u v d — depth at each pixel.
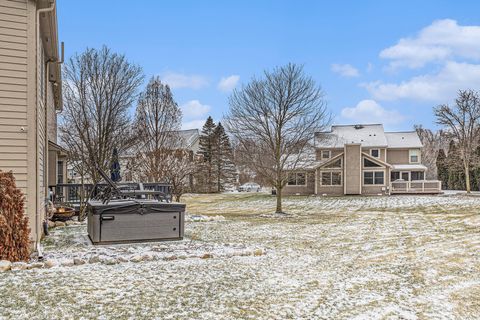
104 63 16.92
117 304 4.26
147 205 8.84
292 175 23.11
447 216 17.11
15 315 3.84
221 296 4.68
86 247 8.15
